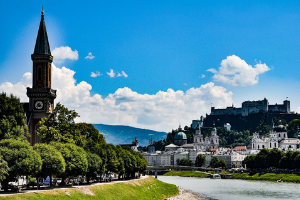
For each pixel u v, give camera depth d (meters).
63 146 192.88
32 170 158.00
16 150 156.88
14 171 153.38
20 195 145.00
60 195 161.38
